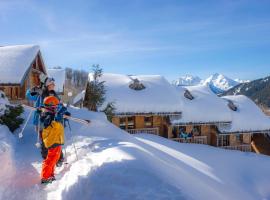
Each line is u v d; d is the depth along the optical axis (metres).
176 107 25.89
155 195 4.11
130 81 27.00
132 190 4.18
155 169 5.08
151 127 26.42
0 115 8.37
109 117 23.92
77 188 4.47
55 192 4.81
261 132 28.09
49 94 6.56
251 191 15.77
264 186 16.84
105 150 6.14
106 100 24.81
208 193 5.71
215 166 17.56
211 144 28.08
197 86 31.39
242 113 28.88
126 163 4.97
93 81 25.84
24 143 7.62
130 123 26.03
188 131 27.25
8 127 8.38
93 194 4.18
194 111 26.80
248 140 28.89
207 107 27.48
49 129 5.43
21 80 17.92
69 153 6.67
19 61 19.02
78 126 8.85
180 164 10.34
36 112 6.59
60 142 5.48
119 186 4.28
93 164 5.27
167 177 4.93
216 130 27.58
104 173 4.61
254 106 30.41
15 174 5.64
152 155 6.57
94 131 8.53
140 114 24.92
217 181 11.05
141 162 5.14
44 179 5.20
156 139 21.70
